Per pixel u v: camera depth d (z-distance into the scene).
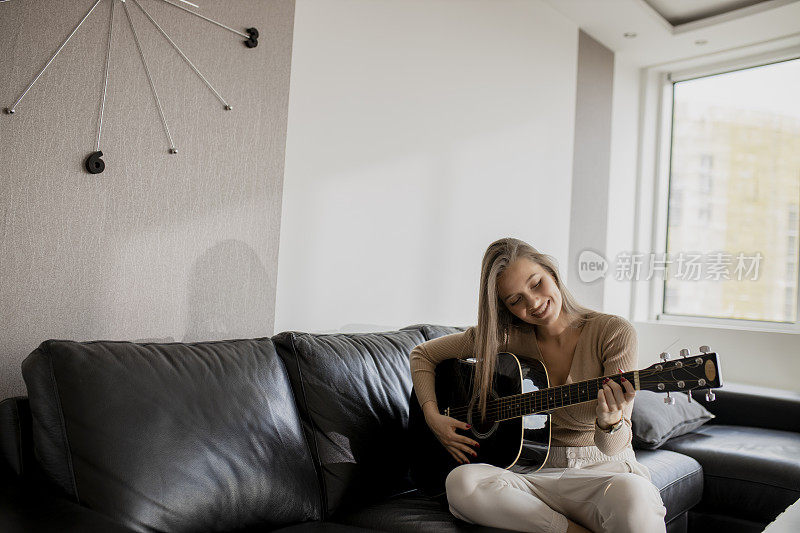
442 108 3.13
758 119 4.16
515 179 3.55
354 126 2.72
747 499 2.42
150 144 2.05
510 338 1.96
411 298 3.00
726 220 4.25
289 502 1.66
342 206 2.68
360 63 2.75
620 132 4.32
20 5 1.77
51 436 1.45
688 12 3.89
